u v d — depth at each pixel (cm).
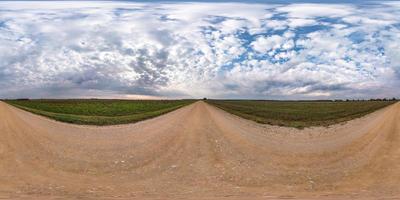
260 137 2633
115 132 2842
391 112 3794
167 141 2425
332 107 6481
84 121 3391
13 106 4622
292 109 5844
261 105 7544
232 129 2897
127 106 6406
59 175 1714
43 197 1398
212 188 1530
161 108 5903
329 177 1698
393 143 2289
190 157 2023
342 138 2578
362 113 4206
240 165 1884
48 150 2138
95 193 1459
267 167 1861
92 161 1952
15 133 2538
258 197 1409
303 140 2602
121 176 1709
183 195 1433
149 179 1662
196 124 3105
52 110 5106
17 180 1628
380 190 1502
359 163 1914
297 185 1582
